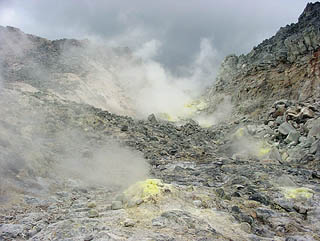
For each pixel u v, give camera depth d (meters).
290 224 8.29
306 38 38.53
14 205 8.34
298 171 15.95
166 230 6.54
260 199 10.08
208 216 7.75
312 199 10.74
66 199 9.71
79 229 6.48
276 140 23.22
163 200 8.27
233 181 12.98
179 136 27.91
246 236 6.88
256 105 42.09
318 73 35.53
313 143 19.39
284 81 40.66
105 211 7.96
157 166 17.52
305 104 27.83
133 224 6.74
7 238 6.23
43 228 6.71
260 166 17.16
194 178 14.13
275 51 48.75
